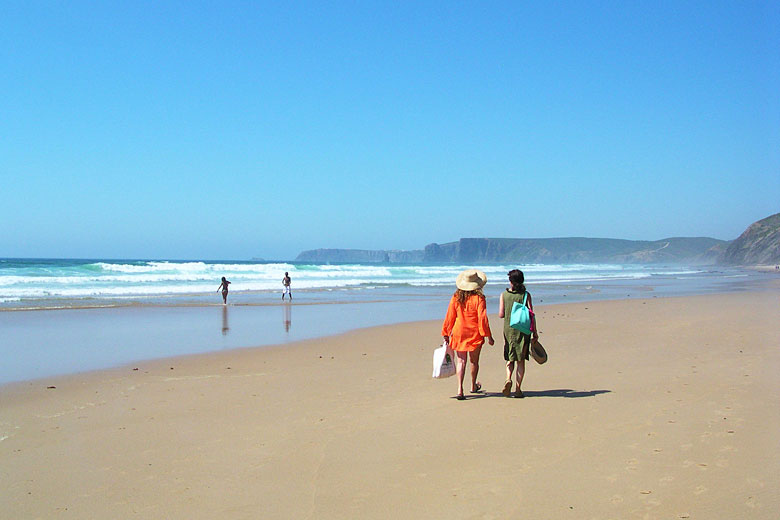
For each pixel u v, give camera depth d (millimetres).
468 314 7500
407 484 4594
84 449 5594
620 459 4941
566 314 19078
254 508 4242
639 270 98312
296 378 9086
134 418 6711
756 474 4496
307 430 6125
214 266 54312
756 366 9156
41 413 6969
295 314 20422
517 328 7234
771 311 19641
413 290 35062
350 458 5219
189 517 4121
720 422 5918
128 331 15438
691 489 4270
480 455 5184
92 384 8680
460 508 4125
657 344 12008
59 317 18719
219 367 10164
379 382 8711
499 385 8242
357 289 35656
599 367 9438
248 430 6164
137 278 39344
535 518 3926
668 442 5324
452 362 7590
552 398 7246
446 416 6543
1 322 17250
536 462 4957
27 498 4465
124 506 4312
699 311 19828
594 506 4066
